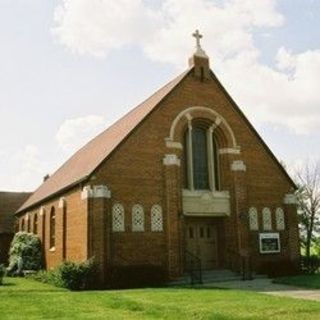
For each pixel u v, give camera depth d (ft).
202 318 42.01
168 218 80.53
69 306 51.01
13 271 104.42
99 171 77.51
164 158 83.46
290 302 50.62
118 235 76.84
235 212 87.66
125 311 47.16
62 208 88.79
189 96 88.99
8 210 157.58
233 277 83.51
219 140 91.76
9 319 43.01
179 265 79.46
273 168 95.30
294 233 94.07
